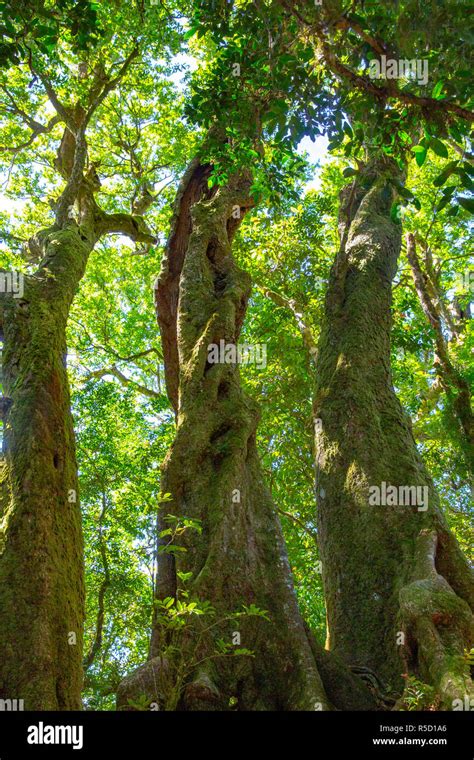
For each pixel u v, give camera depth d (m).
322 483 10.27
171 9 16.25
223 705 6.97
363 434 10.29
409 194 6.74
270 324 16.92
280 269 17.83
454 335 20.16
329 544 9.73
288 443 16.67
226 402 9.65
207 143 9.32
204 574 7.80
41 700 6.03
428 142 6.33
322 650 7.90
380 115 6.65
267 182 9.55
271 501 9.04
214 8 7.85
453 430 14.19
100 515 17.22
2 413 8.50
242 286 11.33
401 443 10.30
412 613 7.55
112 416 18.84
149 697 6.70
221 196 12.64
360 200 14.62
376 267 12.73
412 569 8.68
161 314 12.39
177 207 13.11
